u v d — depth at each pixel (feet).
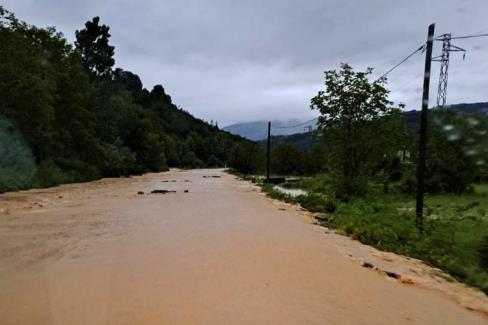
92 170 137.18
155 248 28.32
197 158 420.77
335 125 62.64
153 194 78.95
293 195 78.33
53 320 15.33
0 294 18.26
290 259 26.32
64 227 37.06
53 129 110.73
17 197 67.46
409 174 85.71
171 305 17.24
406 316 17.53
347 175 62.39
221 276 21.81
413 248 31.01
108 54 238.07
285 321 16.06
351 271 24.21
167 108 524.11
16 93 90.27
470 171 86.79
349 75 61.11
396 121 61.46
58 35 128.36
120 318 15.64
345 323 16.28
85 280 20.52
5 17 97.76
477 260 26.76
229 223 40.93
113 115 185.88
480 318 17.97
